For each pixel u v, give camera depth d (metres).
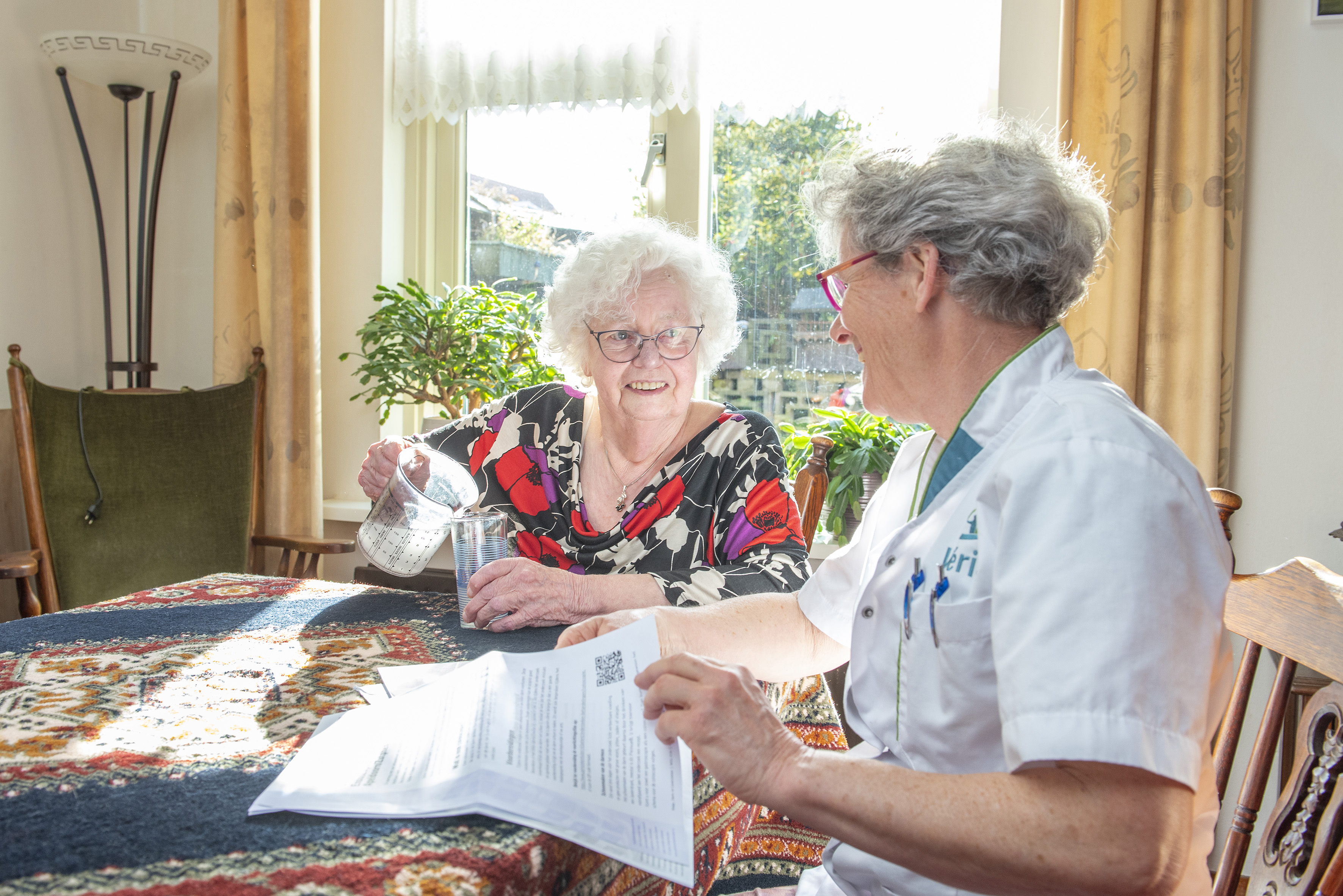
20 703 0.77
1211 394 1.86
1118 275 1.90
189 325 2.74
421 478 1.18
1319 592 0.85
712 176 2.47
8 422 2.43
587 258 1.31
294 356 2.46
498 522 1.10
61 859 0.51
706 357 1.41
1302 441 1.93
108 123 2.72
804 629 0.98
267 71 2.44
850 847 0.82
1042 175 0.73
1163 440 0.64
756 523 1.29
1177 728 0.54
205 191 2.71
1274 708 0.94
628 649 0.77
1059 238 0.71
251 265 2.55
